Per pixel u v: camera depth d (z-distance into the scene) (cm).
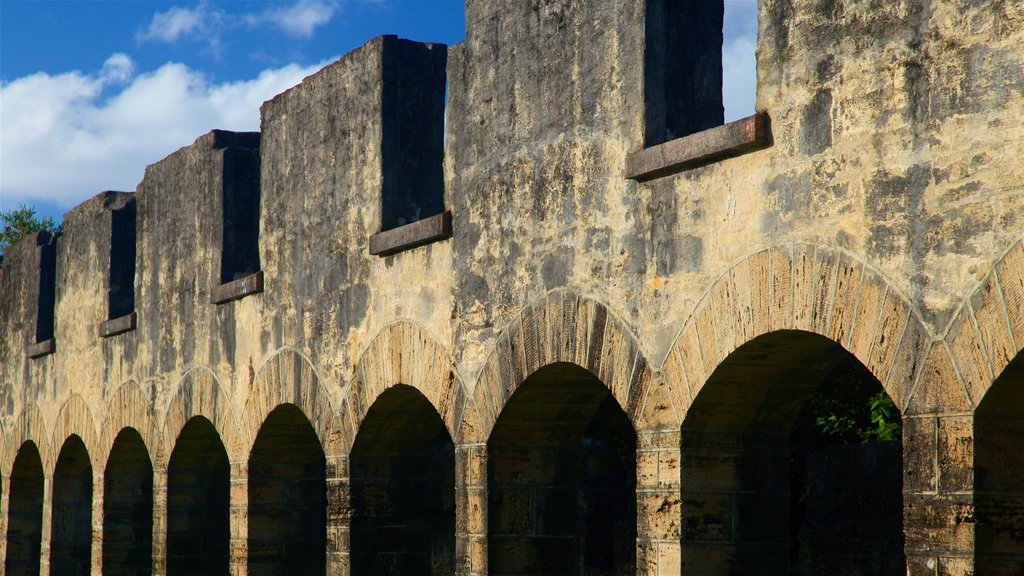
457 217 1123
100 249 1855
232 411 1464
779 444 912
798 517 1581
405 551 1269
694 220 878
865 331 757
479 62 1106
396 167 1230
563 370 1020
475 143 1105
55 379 2006
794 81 811
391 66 1234
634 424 926
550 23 1022
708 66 947
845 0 782
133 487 1802
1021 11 687
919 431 728
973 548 700
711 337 859
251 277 1427
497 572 1068
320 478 1442
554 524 1089
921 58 736
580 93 986
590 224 970
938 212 722
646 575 912
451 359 1119
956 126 716
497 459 1076
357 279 1259
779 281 810
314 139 1344
